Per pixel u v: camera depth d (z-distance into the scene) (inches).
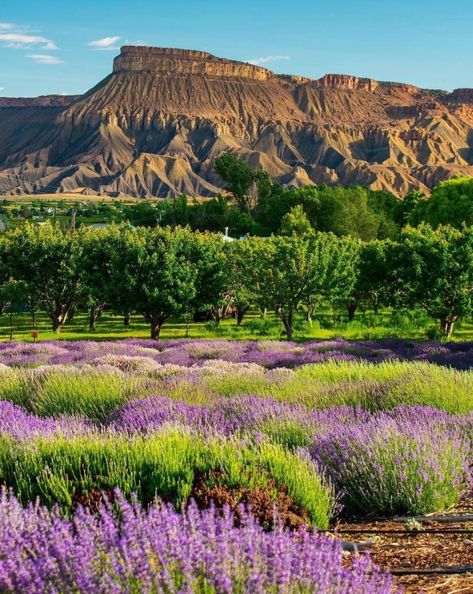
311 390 789.9
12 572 184.2
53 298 2785.4
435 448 430.0
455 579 269.0
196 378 922.7
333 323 2773.1
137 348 1691.7
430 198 5305.1
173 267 2428.6
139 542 199.0
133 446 389.7
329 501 384.8
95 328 3016.7
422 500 390.3
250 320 3230.8
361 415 601.9
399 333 2488.9
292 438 515.8
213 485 353.1
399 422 523.8
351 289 2600.9
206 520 205.8
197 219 7322.8
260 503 340.2
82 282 2738.7
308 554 195.5
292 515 341.1
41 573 183.0
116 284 2412.6
